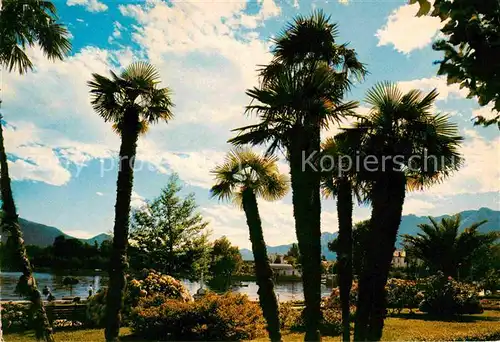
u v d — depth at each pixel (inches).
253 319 568.7
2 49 450.9
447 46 120.3
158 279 746.2
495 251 1545.3
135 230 1213.1
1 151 406.0
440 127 369.7
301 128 374.0
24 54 464.4
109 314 442.3
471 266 1502.2
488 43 108.7
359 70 496.4
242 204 425.1
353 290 815.1
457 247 1334.9
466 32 109.7
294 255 3336.6
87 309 653.9
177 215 1224.8
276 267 3378.4
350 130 382.3
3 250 402.9
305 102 364.5
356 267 958.4
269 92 371.2
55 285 1632.6
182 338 526.0
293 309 717.3
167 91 512.4
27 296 405.4
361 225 1004.6
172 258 1203.9
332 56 483.8
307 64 412.2
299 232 370.0
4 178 406.0
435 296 829.8
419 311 884.0
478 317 781.3
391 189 358.0
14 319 547.2
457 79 120.3
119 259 454.3
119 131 515.5
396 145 358.6
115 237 459.2
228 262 2361.0
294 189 375.2
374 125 374.0
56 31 469.7
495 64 108.2
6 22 437.7
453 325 629.0
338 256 414.9
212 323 532.4
